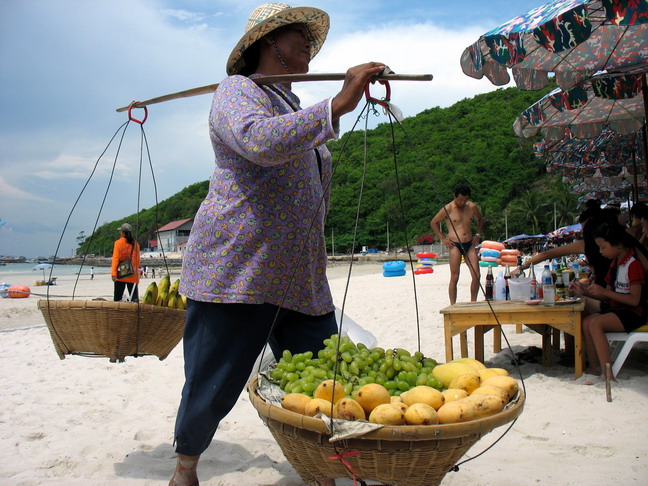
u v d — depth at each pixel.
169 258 89.94
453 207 8.29
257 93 2.29
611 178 12.27
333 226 96.94
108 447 3.49
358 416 1.89
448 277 20.12
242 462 3.21
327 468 1.99
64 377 5.64
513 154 92.50
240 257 2.34
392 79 2.07
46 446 3.52
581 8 3.60
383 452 1.79
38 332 9.71
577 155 9.86
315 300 2.57
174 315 3.01
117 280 9.75
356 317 9.70
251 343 2.41
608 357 4.64
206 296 2.35
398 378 2.30
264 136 2.02
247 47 2.53
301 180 2.39
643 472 2.84
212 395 2.39
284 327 2.64
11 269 122.56
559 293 5.23
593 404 4.00
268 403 2.02
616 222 4.88
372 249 91.00
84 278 54.44
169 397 4.76
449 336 5.20
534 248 52.03
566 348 5.81
